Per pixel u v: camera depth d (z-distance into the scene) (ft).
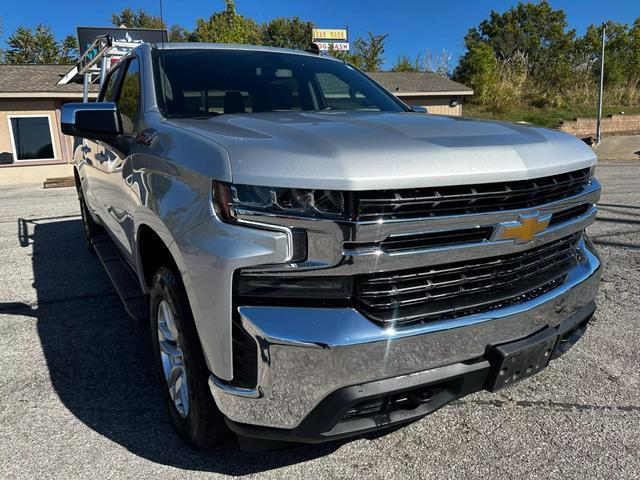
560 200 7.29
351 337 5.98
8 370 10.65
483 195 6.32
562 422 8.70
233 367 6.33
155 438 8.38
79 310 14.01
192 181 6.77
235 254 5.98
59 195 40.01
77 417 8.96
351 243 5.91
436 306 6.48
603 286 14.93
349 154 6.04
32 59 147.43
